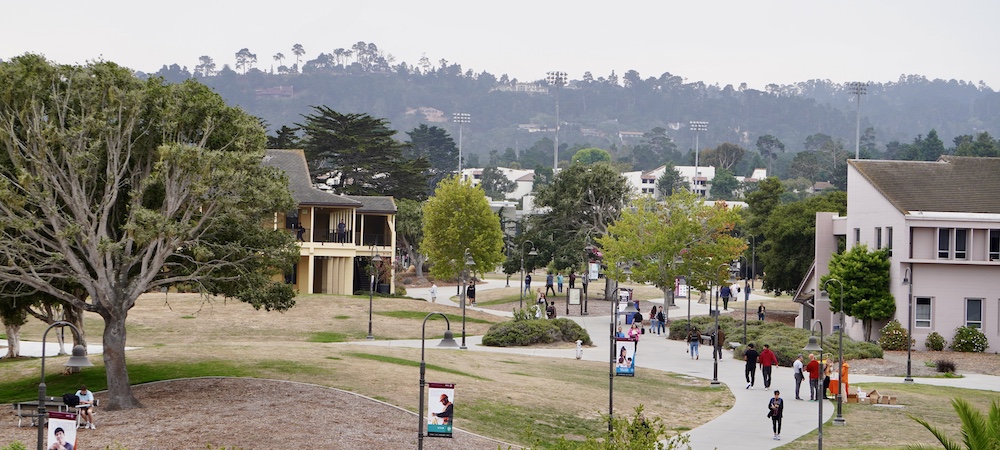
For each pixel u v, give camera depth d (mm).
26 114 35500
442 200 94000
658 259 82812
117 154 36312
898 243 68750
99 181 38594
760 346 61094
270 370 42156
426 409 36719
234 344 51875
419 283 116938
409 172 124625
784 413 43312
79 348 30609
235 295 40750
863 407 45250
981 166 73875
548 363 54469
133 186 37656
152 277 36594
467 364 49875
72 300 35500
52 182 35594
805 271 89250
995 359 63281
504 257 96188
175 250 38625
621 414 40625
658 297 106938
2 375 42844
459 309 79125
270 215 41781
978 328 68188
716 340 50875
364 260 90500
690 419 41438
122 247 36281
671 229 80812
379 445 31328
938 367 58250
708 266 81812
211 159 35812
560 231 100750
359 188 119625
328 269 84250
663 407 43562
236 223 39375
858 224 74312
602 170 98125
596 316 86438
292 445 30562
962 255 68875
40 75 35906
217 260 39156
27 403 33250
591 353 61562
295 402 36188
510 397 41156
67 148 35562
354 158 121562
